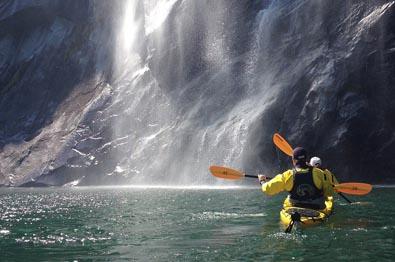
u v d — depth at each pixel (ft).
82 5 137.49
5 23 141.69
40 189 91.91
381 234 25.38
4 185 107.96
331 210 31.48
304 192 28.76
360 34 82.07
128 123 107.55
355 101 79.66
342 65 81.56
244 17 99.30
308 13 89.97
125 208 44.04
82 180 104.22
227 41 100.37
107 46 128.26
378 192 56.54
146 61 114.42
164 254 22.45
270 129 85.20
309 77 83.76
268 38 94.63
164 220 34.14
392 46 79.82
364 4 83.82
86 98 121.08
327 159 80.18
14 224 34.12
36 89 132.36
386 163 79.51
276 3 96.73
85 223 33.91
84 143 108.37
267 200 48.16
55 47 137.59
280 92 86.07
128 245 25.04
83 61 130.11
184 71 104.22
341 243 23.30
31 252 23.80
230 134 89.30
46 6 138.10
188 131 95.86
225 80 98.27
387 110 79.20
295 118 82.89
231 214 36.42
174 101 102.94
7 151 117.19
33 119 125.39
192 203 47.03
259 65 94.68
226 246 23.65
